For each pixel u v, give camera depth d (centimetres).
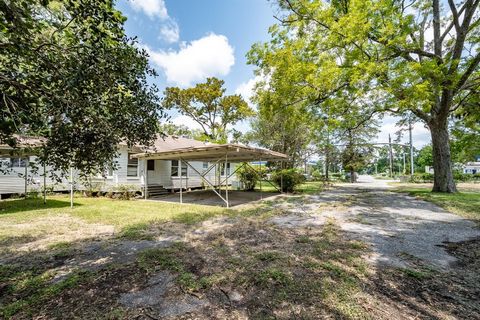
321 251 393
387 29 784
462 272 308
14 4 189
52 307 238
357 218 652
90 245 441
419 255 370
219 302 248
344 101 976
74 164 309
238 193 1494
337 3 955
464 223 575
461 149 1342
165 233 526
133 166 1323
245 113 2453
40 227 579
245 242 454
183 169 1647
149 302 248
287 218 677
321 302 242
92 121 274
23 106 212
